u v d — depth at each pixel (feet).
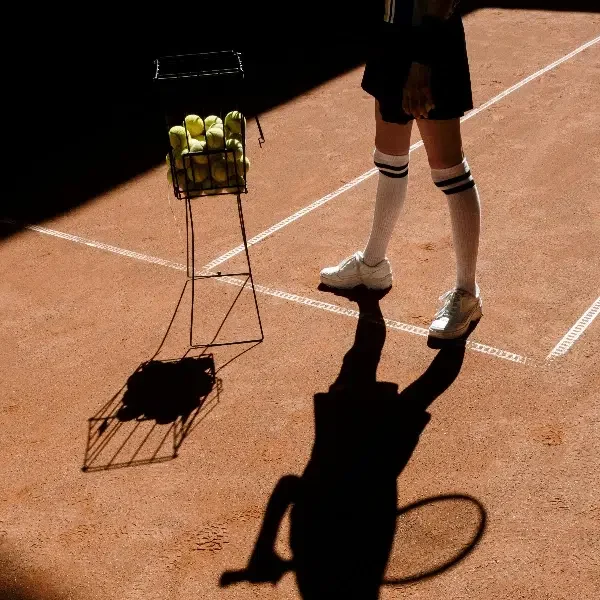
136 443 12.23
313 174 20.33
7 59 30.50
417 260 16.31
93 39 32.24
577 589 9.58
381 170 14.32
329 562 10.16
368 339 14.07
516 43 29.17
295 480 11.39
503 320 14.32
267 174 20.49
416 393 12.78
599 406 12.27
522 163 20.17
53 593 10.05
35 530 10.94
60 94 26.89
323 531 10.58
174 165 13.55
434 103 12.36
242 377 13.39
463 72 12.56
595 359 13.24
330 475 11.43
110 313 15.23
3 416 12.92
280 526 10.71
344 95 25.27
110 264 16.84
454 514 10.68
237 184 13.66
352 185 19.63
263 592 9.86
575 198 18.33
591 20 31.17
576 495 10.82
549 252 16.30
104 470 11.79
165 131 23.32
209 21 33.63
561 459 11.39
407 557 10.14
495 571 9.87
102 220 18.67
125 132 23.52
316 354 13.79
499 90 24.88
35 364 14.02
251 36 31.58
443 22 11.87
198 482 11.49
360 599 9.66
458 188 13.21
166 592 9.95
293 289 15.61
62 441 12.35
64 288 16.11
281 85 26.48
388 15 12.63
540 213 17.80
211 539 10.61
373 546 10.32
